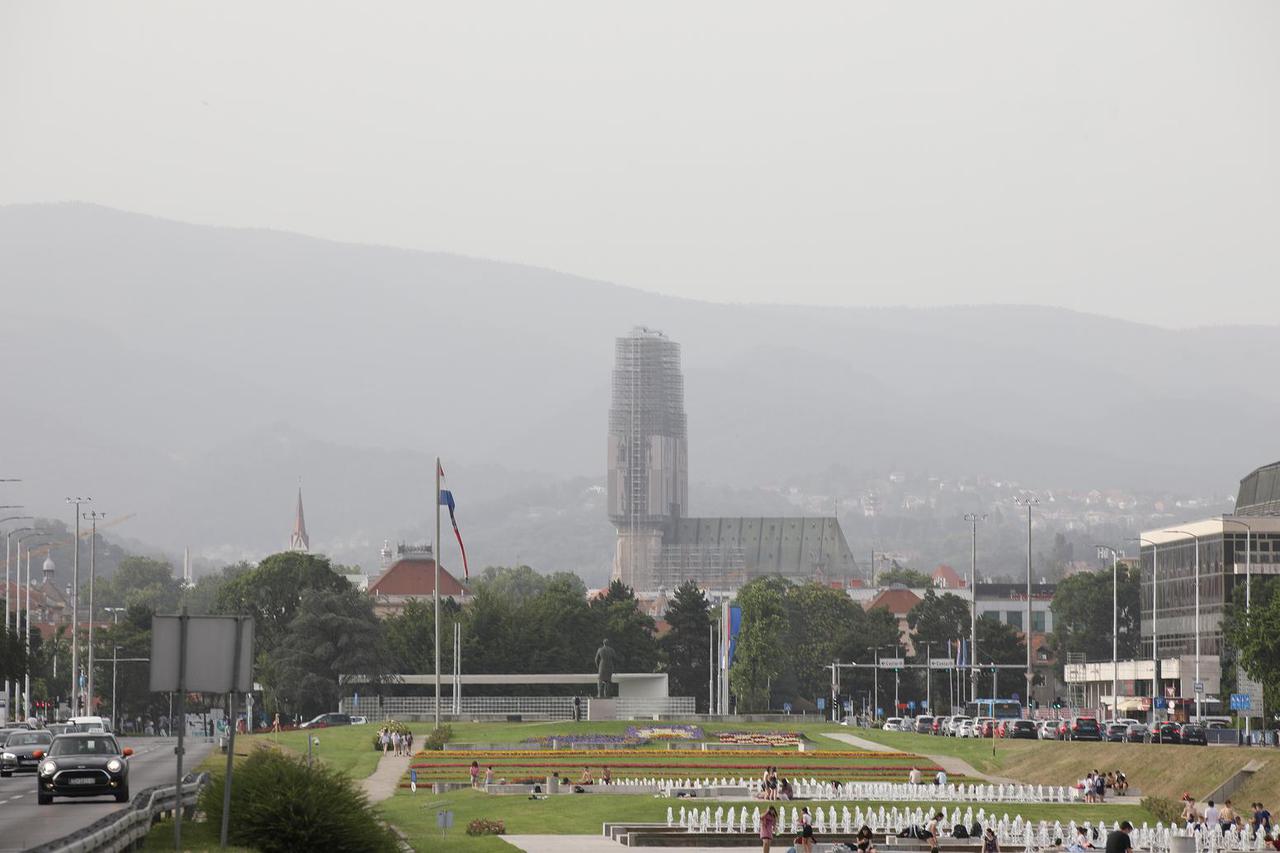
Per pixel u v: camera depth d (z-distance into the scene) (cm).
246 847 14512
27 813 19088
